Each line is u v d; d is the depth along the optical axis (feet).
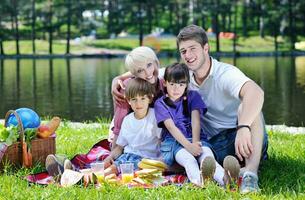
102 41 137.59
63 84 55.42
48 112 35.86
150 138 15.89
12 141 15.72
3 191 13.91
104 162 15.90
